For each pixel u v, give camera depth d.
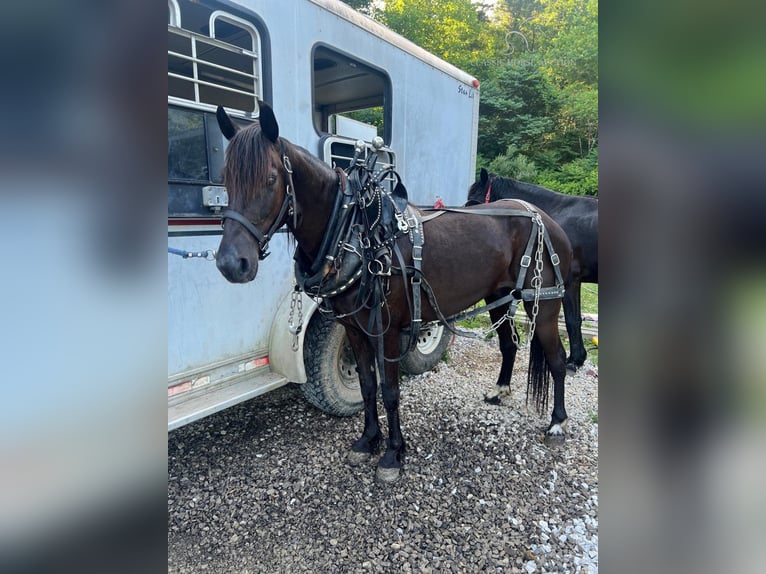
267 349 2.44
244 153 1.56
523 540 1.87
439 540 1.87
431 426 2.79
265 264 2.38
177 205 1.95
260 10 2.19
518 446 2.58
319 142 2.60
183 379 2.05
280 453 2.50
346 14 2.71
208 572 1.71
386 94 3.12
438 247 2.20
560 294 2.54
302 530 1.93
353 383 2.91
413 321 2.14
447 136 3.83
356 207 1.97
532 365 2.75
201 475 2.30
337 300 2.02
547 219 2.63
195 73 1.97
